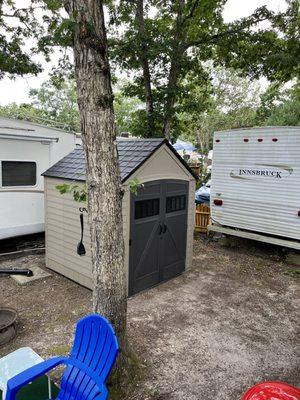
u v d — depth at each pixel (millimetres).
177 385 2840
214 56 10203
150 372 2988
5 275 5230
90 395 2004
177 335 3658
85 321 2285
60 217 5012
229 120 24562
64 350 3264
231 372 3051
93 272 2682
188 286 5078
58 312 4086
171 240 5172
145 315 4090
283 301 4656
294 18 8695
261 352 3387
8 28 7867
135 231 4441
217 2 8492
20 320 3879
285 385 2158
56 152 6789
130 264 4457
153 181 4586
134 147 4773
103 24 2369
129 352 2900
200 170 12875
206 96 10914
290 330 3852
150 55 7945
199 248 7211
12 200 6070
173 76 8766
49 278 5148
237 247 7316
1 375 2447
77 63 2416
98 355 2129
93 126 2447
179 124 10281
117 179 2566
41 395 2469
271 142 6156
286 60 8781
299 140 5766
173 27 8766
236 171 6785
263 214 6473
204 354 3316
